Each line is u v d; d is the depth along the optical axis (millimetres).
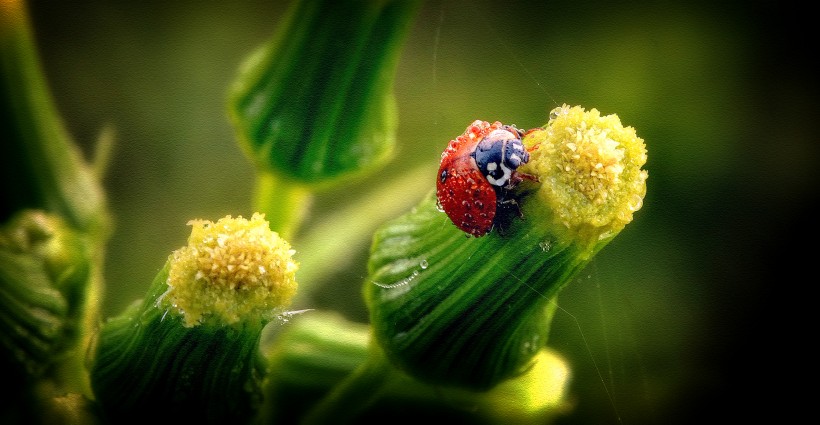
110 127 105
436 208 80
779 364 104
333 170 91
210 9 110
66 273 85
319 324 90
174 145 106
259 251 75
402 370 81
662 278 105
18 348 82
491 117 107
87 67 107
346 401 84
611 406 98
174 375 78
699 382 103
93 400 81
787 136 108
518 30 109
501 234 77
